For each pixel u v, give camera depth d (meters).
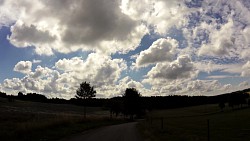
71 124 37.66
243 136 29.92
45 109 126.62
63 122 36.09
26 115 70.12
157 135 26.69
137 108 92.25
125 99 92.50
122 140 22.70
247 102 145.75
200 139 25.02
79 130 31.97
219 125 50.22
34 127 27.44
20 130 24.69
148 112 166.38
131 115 94.25
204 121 66.25
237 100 138.75
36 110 115.75
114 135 27.36
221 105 142.38
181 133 30.70
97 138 24.28
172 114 150.38
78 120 45.50
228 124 51.84
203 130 38.56
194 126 48.25
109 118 75.56
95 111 140.38
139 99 92.75
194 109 181.75
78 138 24.22
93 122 50.44
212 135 31.16
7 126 33.62
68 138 24.12
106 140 22.66
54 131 28.09
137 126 45.47
